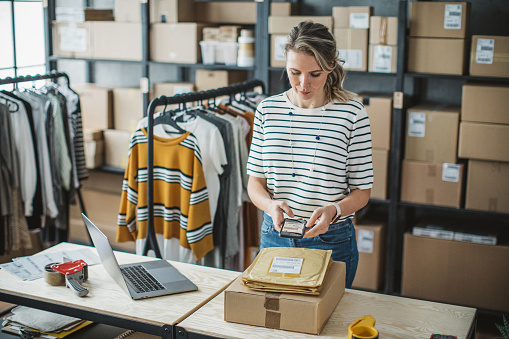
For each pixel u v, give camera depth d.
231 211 3.15
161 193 2.96
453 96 3.96
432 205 3.63
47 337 2.16
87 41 4.31
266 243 2.31
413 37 3.51
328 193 2.17
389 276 3.79
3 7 4.26
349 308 1.98
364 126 2.13
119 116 4.38
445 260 3.62
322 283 1.84
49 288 2.14
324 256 2.00
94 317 1.98
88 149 4.32
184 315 1.93
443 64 3.48
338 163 2.14
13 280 2.21
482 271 3.55
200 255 2.92
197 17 4.33
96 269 2.31
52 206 3.76
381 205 4.19
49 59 4.40
